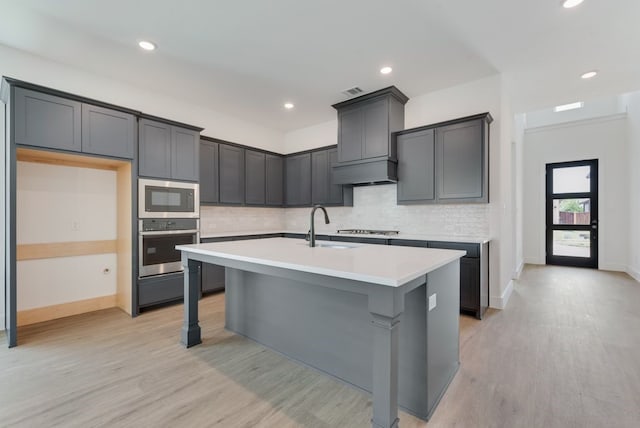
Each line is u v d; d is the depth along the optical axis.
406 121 4.05
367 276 1.31
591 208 5.94
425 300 1.58
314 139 5.30
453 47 2.83
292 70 3.27
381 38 2.68
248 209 5.11
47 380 1.97
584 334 2.67
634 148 5.20
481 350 2.37
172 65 3.15
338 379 1.97
